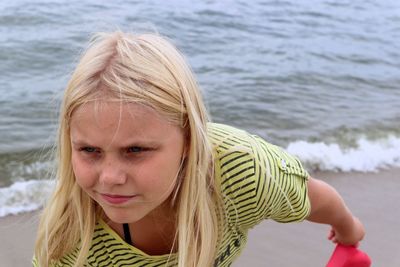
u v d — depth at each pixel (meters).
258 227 3.68
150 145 1.41
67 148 1.59
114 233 1.71
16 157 4.50
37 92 6.02
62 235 1.76
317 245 3.56
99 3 10.16
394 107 6.62
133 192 1.45
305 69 8.02
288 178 1.84
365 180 4.60
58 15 9.10
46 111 5.52
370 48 9.74
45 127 5.18
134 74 1.39
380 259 3.45
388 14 12.68
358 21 11.83
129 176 1.43
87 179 1.46
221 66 7.78
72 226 1.74
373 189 4.42
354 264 2.44
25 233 3.57
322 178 4.62
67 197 1.69
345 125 5.85
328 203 2.18
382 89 7.42
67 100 1.43
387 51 9.62
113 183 1.42
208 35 9.48
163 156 1.44
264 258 3.38
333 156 5.06
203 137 1.55
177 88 1.45
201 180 1.58
